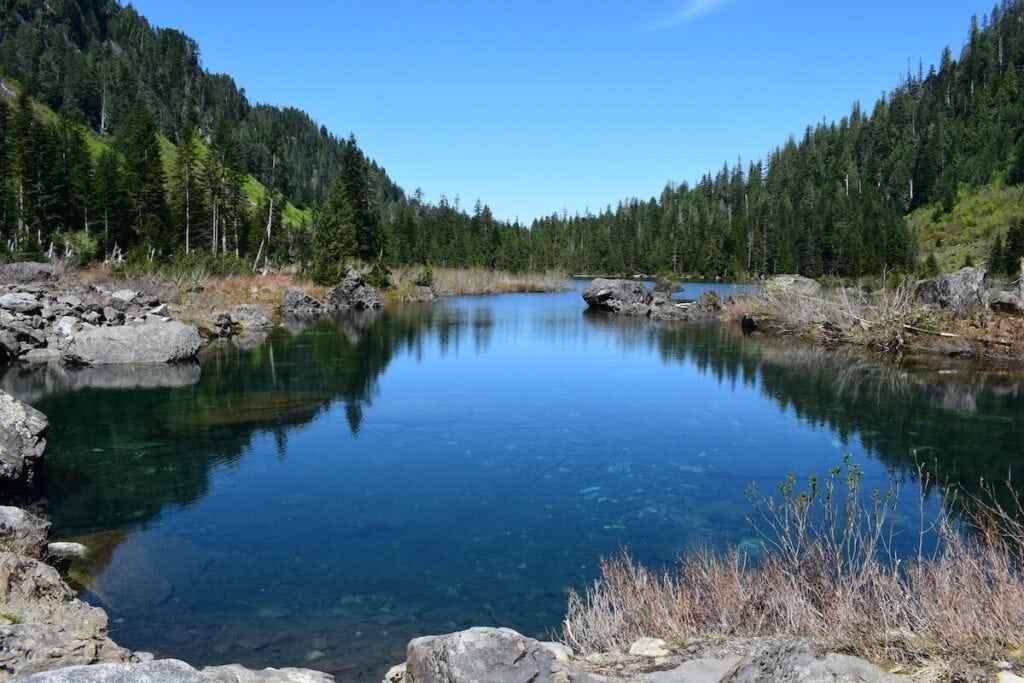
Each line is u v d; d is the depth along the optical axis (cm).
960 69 13200
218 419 1639
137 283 3750
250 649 686
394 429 1595
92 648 520
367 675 636
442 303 5669
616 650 549
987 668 384
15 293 2486
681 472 1294
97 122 11462
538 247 10169
